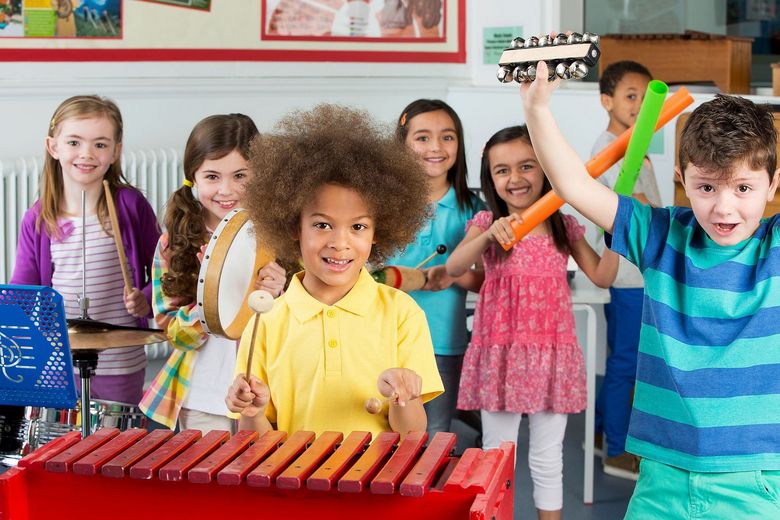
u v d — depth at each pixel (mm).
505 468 1614
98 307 3008
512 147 2871
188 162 2742
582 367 2857
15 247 3918
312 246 1833
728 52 4387
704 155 1671
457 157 3182
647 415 1831
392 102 5004
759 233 1792
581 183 1810
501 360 2859
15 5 3986
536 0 4844
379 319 1907
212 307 2281
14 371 2287
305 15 4715
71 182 3043
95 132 2990
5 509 1591
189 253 2682
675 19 4859
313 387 1866
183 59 4418
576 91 4438
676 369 1774
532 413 2820
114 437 1687
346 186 1813
